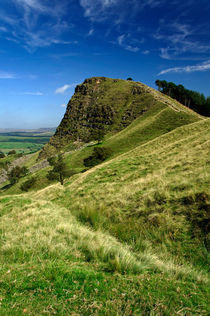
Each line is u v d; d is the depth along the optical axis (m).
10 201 12.87
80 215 8.12
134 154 25.17
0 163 122.62
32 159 120.94
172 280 3.04
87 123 99.94
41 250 4.25
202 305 2.42
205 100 103.38
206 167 8.38
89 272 3.16
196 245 4.38
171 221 5.34
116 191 10.02
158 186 7.98
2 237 5.63
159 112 67.62
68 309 2.33
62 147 99.81
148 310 2.32
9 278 3.03
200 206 5.32
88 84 121.88
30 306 2.38
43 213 8.65
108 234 5.95
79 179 16.61
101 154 50.38
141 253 4.28
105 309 2.31
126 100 95.88
